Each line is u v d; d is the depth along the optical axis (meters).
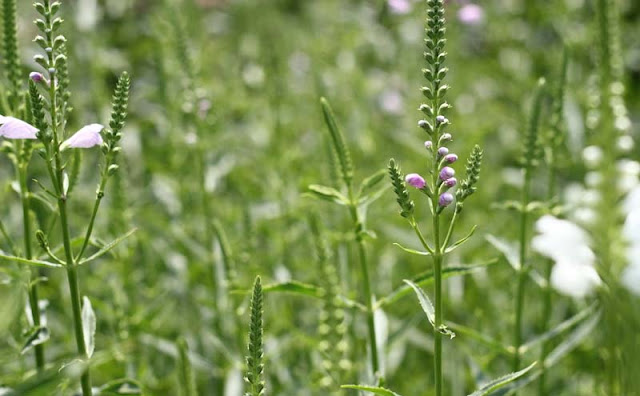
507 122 2.08
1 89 1.14
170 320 1.48
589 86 1.50
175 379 1.36
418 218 1.67
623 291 1.05
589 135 1.37
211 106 1.46
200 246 1.44
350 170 1.13
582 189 1.42
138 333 1.33
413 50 1.92
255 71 2.05
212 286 1.40
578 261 1.12
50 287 1.44
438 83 1.01
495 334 1.45
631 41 2.40
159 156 1.80
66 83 1.04
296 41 2.32
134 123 1.86
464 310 1.47
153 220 1.49
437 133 1.01
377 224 1.50
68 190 1.04
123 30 2.21
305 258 1.50
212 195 1.57
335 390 1.22
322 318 1.19
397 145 1.90
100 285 1.42
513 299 1.38
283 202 1.55
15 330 1.17
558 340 1.36
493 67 2.35
